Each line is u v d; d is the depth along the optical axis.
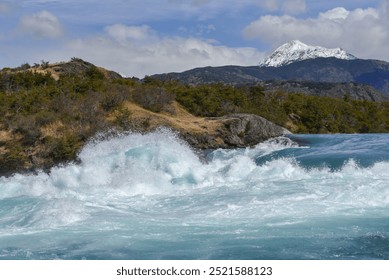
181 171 28.27
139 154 31.77
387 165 28.00
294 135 62.62
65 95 62.47
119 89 64.50
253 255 13.96
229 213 18.78
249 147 55.00
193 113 69.56
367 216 17.55
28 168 49.69
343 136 59.94
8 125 54.97
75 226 17.44
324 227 16.38
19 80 75.69
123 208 20.44
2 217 19.28
